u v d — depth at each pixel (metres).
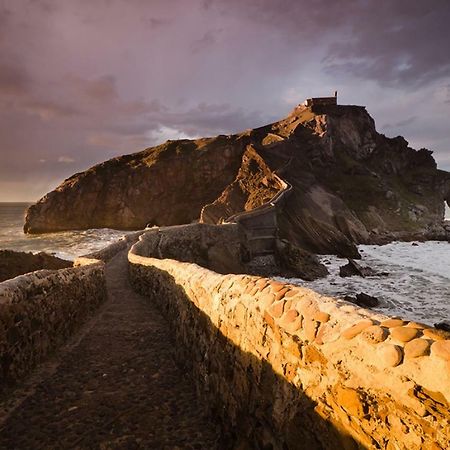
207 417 4.86
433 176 72.19
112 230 79.12
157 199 80.69
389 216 57.16
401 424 2.08
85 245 53.94
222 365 4.52
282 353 3.23
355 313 2.70
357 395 2.37
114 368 6.44
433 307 21.41
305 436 2.82
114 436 4.50
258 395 3.57
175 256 30.92
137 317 9.80
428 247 45.34
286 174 58.00
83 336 8.14
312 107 77.88
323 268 33.09
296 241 43.12
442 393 1.88
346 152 72.50
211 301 5.06
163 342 7.75
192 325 6.00
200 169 79.12
